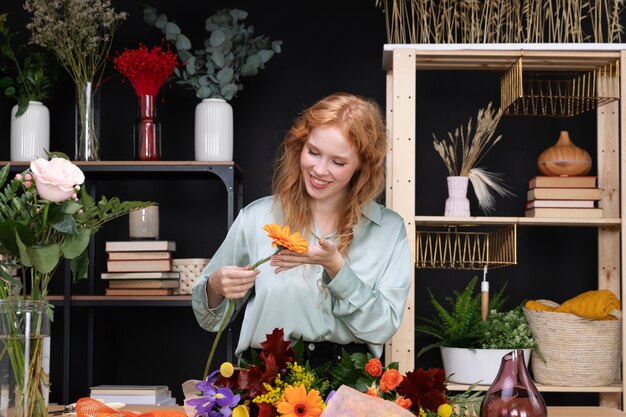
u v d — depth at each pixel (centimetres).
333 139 184
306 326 197
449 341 341
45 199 158
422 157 400
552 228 397
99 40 363
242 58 376
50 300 350
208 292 190
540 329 341
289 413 126
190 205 403
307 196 204
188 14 405
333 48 404
